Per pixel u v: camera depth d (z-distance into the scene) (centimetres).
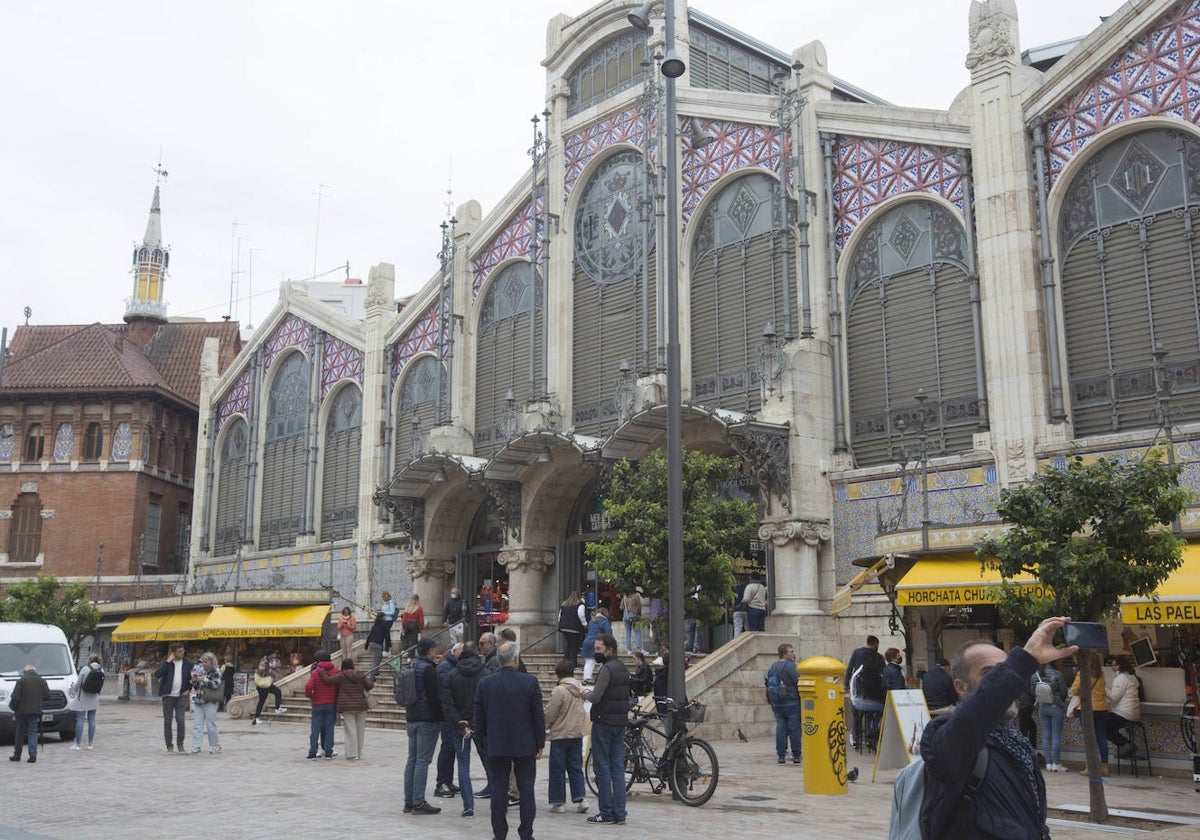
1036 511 1298
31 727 1862
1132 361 2088
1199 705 1619
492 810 1041
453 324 3425
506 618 3064
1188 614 1545
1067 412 2142
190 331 5959
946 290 2364
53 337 6119
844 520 2412
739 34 3209
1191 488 1936
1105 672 1797
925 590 1856
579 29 3195
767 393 2481
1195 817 1216
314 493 3934
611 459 2609
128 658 4381
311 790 1468
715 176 2808
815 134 2597
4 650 2352
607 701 1204
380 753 1975
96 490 4959
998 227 2259
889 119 2483
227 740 2259
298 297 4150
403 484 3269
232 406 4450
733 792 1427
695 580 2117
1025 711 1777
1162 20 2103
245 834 1119
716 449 2628
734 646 2203
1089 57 2184
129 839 1092
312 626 3447
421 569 3328
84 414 5056
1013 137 2273
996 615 2014
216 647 3900
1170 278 2056
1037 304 2202
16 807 1323
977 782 451
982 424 2255
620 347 2958
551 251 3188
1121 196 2142
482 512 3381
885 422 2427
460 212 3525
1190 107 2047
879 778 1576
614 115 3083
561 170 3203
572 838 1092
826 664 1438
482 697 1064
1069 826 1169
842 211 2559
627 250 2988
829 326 2531
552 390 3086
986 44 2336
